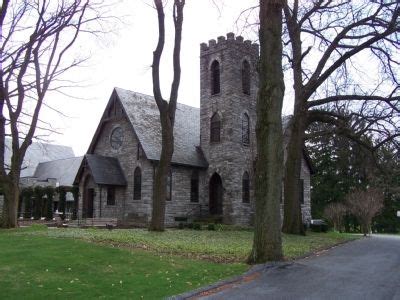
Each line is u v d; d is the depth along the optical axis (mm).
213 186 38688
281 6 15578
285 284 11797
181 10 26250
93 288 11000
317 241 23750
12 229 25062
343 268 14383
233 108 37719
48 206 41562
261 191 14992
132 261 14258
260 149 15195
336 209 52250
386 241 26547
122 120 38750
